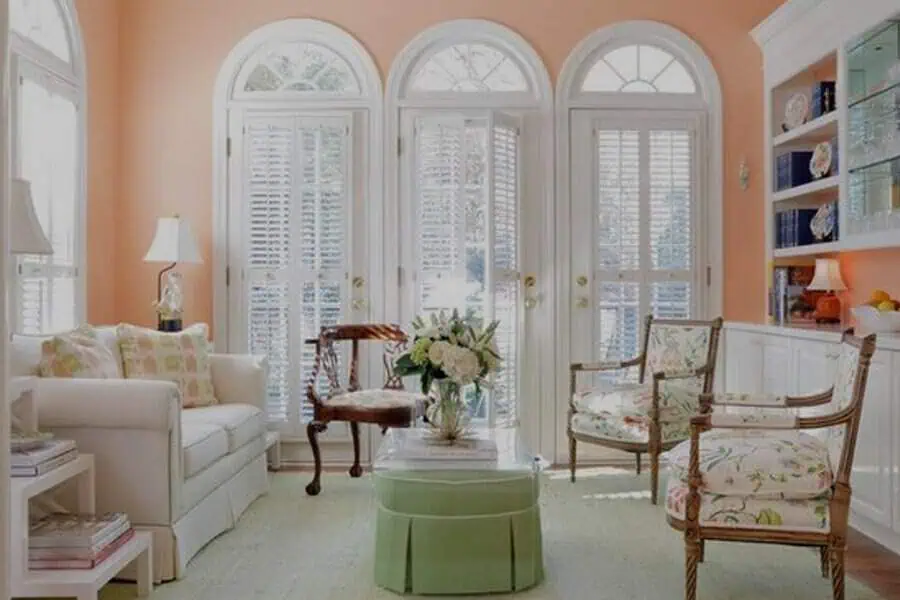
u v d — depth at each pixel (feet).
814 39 14.26
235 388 14.02
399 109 16.46
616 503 13.38
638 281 16.58
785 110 16.10
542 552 10.52
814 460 8.61
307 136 16.52
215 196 16.52
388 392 14.28
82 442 9.82
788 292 15.58
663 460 16.06
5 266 2.39
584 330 16.60
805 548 11.09
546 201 16.52
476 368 10.09
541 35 16.51
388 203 16.43
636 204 16.55
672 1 16.53
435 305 16.34
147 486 9.82
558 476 15.35
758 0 16.49
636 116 16.55
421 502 9.41
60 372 10.54
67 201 14.11
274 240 16.53
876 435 10.85
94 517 9.11
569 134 16.52
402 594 9.42
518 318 16.43
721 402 9.78
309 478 15.25
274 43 16.65
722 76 16.55
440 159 16.37
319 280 16.52
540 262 16.58
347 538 11.53
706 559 10.64
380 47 16.51
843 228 13.23
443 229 16.34
